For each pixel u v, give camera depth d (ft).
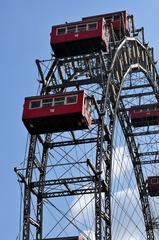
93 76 339.16
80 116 300.40
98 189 301.63
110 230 310.65
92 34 330.34
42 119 303.89
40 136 325.21
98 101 337.72
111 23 365.20
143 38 417.49
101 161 308.40
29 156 316.60
